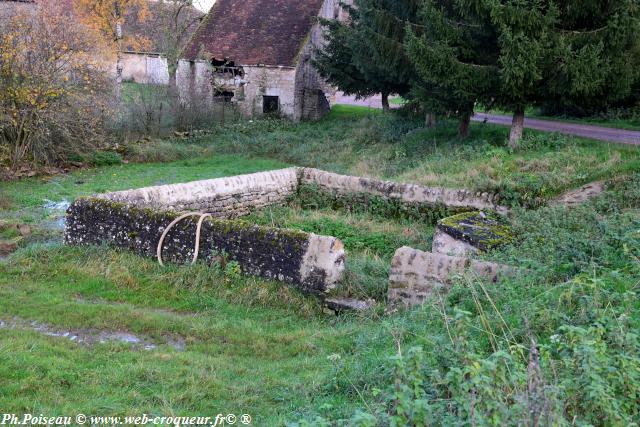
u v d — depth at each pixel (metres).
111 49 24.05
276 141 23.86
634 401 3.97
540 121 23.78
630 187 11.63
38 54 17.59
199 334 7.10
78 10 24.81
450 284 7.21
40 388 5.38
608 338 4.62
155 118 23.77
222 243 8.78
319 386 5.52
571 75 14.30
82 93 19.41
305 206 14.62
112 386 5.57
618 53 14.41
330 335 7.13
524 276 6.84
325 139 24.09
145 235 9.27
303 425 3.69
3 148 17.44
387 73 22.22
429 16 16.08
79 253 9.41
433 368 4.52
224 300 8.20
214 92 29.66
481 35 16.28
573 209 9.95
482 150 16.38
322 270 8.14
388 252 11.03
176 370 5.97
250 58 29.73
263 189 14.02
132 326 7.21
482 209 12.37
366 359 5.82
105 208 9.65
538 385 3.54
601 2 14.42
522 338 5.27
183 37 38.47
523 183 12.74
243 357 6.59
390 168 18.03
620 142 16.31
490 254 8.73
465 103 17.08
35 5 20.17
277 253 8.42
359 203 13.94
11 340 6.39
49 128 18.42
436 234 10.38
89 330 7.09
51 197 14.84
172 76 30.69
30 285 8.46
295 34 30.25
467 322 4.76
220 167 20.11
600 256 6.90
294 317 7.86
